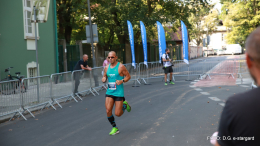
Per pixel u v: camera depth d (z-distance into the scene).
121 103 5.38
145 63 14.55
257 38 1.34
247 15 29.78
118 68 5.37
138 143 4.66
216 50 70.06
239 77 15.23
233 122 1.37
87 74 10.62
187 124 5.78
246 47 1.40
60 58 17.09
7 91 6.71
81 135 5.32
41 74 14.30
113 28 23.17
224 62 15.25
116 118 6.66
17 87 7.02
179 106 7.76
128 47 23.89
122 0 19.66
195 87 11.86
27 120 6.89
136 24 19.53
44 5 9.38
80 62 10.43
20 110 7.09
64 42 17.16
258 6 28.42
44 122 6.58
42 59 14.41
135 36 22.77
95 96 10.52
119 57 24.19
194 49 56.41
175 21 23.44
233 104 1.38
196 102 8.28
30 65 13.41
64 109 8.14
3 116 7.08
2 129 6.07
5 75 12.00
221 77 15.76
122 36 24.27
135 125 5.89
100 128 5.79
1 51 11.88
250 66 1.40
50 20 15.06
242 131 1.35
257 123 1.32
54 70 15.34
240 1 29.98
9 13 12.29
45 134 5.51
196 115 6.59
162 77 16.89
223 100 8.49
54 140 5.06
